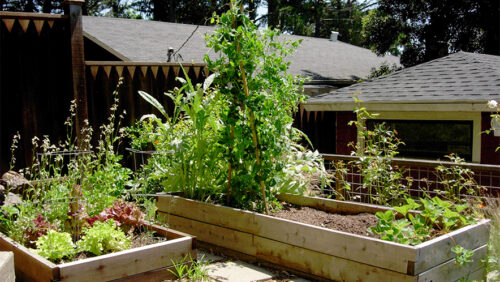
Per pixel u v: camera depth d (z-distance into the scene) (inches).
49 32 221.9
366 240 123.0
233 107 168.4
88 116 238.2
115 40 435.5
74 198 146.2
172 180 194.4
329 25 1306.6
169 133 193.8
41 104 221.0
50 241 127.2
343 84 576.4
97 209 156.9
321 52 697.6
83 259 125.8
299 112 382.9
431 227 142.8
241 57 161.9
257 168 168.4
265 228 149.7
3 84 210.4
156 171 209.3
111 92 246.4
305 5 1091.3
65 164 225.1
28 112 217.2
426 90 269.9
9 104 212.2
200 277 133.7
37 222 138.8
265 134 168.6
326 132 412.2
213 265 151.6
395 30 749.3
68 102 227.1
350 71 641.6
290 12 1066.7
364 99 280.2
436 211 138.3
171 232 145.0
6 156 211.6
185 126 217.6
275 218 146.8
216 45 164.7
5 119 210.8
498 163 245.1
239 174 175.6
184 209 180.2
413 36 755.4
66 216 148.3
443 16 693.3
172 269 132.9
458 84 267.7
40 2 962.7
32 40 217.5
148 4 1162.6
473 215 155.1
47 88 222.5
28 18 212.8
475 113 251.8
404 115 281.6
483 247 138.5
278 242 145.8
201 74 286.5
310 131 395.5
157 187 221.3
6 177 163.2
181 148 182.1
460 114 257.9
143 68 259.0
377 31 762.8
